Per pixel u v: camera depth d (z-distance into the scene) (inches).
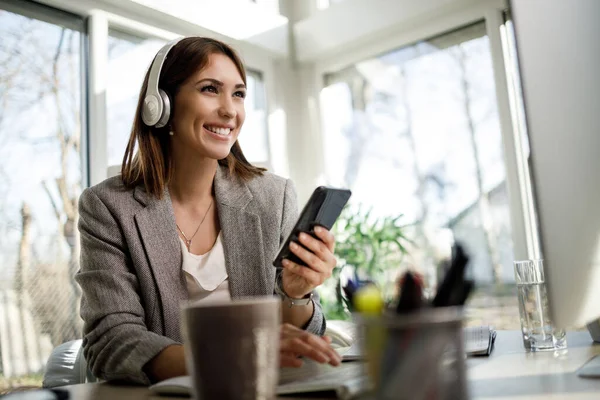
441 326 15.1
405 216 105.7
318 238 36.2
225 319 16.9
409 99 107.8
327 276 36.9
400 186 107.5
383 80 112.3
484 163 96.3
